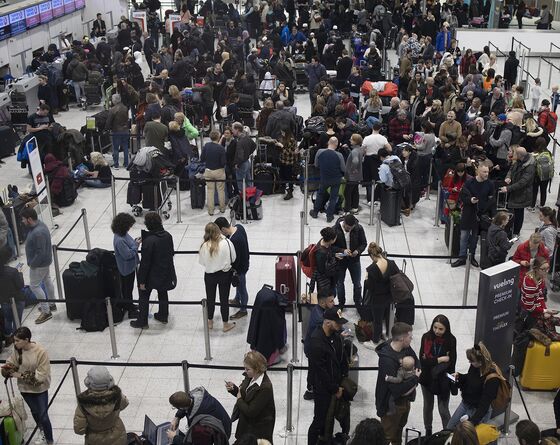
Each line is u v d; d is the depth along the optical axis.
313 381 8.05
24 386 8.45
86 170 16.70
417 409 9.34
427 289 12.13
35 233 10.73
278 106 16.59
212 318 11.05
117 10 33.34
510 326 9.20
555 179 17.20
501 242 11.27
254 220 14.71
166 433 7.96
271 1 32.28
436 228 14.42
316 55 22.34
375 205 15.46
